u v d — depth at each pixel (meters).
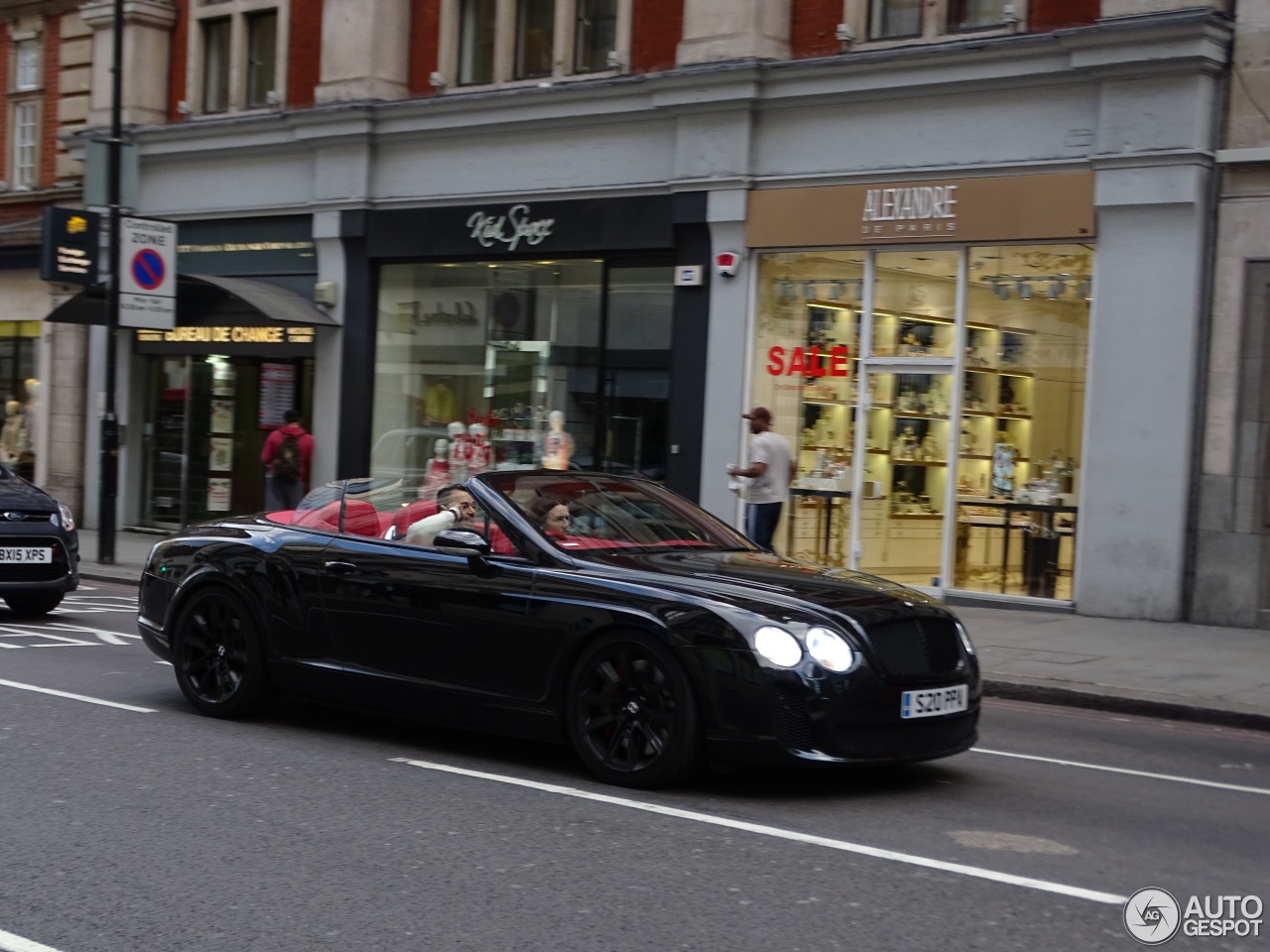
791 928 5.34
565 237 20.06
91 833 6.51
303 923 5.31
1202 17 14.70
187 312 24.30
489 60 21.45
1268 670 12.41
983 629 14.77
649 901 5.64
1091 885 6.07
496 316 21.11
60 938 5.12
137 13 24.98
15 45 28.02
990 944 5.23
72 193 26.56
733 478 17.62
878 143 17.30
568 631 7.75
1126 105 15.42
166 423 25.50
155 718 9.35
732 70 18.02
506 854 6.30
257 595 9.17
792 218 17.91
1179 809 7.68
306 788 7.49
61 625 14.14
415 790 7.50
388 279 22.33
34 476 27.22
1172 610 15.27
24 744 8.40
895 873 6.12
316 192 22.55
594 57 20.33
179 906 5.48
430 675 8.38
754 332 18.45
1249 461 14.95
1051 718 10.88
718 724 7.23
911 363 17.25
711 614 7.33
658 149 19.22
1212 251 15.20
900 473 17.36
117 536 25.03
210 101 25.00
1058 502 16.17
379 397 22.42
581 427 20.17
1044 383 16.28
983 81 16.44
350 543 8.95
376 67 21.97
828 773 8.20
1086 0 16.02
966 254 16.84
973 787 7.99
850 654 7.26
